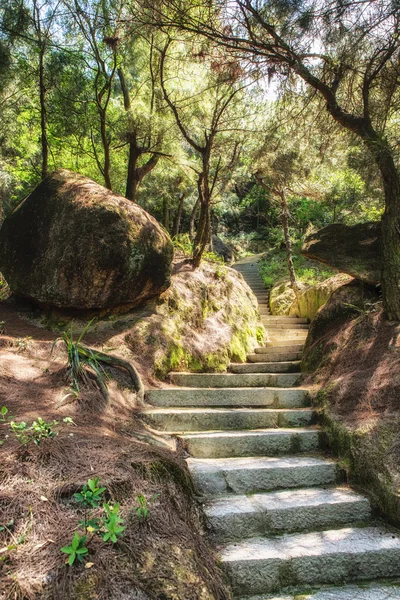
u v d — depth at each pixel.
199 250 6.89
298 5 3.96
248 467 3.34
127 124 6.68
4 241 5.58
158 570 2.11
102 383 3.89
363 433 3.50
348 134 5.32
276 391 4.63
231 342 6.30
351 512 3.08
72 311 5.28
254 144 7.28
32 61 7.20
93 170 10.30
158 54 6.91
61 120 7.51
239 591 2.49
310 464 3.45
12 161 11.07
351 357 4.51
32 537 2.06
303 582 2.57
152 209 16.89
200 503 3.01
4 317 5.30
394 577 2.68
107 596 1.90
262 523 2.91
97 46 7.10
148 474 2.73
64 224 5.13
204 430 4.05
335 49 4.27
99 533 2.16
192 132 7.56
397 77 4.44
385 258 4.51
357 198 10.15
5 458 2.43
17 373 3.72
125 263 5.10
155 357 5.03
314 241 5.45
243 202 23.59
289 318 9.11
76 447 2.75
